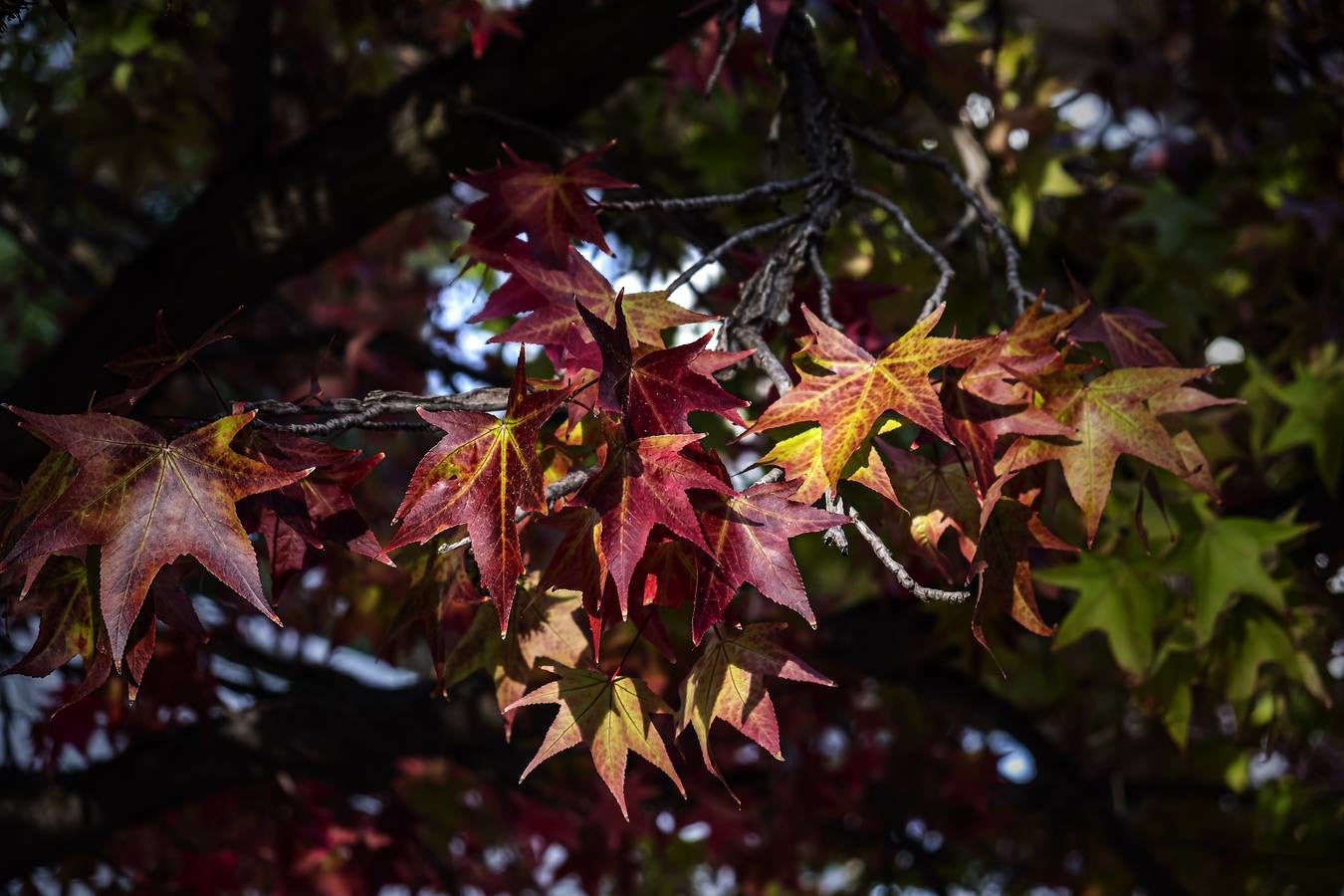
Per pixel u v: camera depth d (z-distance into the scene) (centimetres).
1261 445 314
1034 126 287
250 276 285
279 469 130
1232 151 343
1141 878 431
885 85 323
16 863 323
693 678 132
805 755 404
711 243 222
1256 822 452
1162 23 370
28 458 275
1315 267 323
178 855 379
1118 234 323
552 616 150
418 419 142
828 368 134
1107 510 243
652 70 287
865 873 486
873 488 127
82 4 301
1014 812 466
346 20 321
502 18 248
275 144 388
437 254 561
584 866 387
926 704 424
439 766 366
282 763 338
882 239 241
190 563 137
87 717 307
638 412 124
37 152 392
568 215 168
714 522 123
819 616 359
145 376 138
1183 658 258
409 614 154
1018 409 139
